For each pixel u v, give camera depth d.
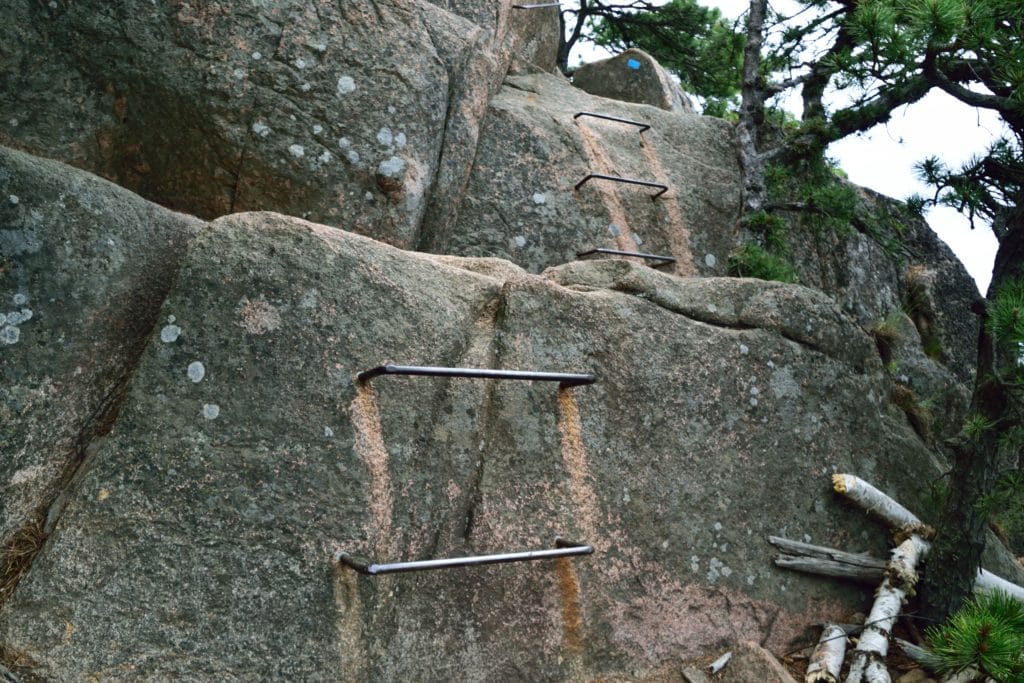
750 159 5.95
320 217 4.30
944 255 6.61
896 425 4.45
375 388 3.14
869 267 6.21
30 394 2.90
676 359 3.88
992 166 4.33
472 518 3.27
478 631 3.18
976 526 3.92
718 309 4.08
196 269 3.01
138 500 2.78
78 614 2.66
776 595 3.83
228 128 4.21
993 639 3.10
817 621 3.88
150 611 2.70
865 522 4.12
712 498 3.80
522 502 3.38
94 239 3.14
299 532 2.89
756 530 3.87
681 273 5.53
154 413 2.86
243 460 2.89
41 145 4.00
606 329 3.76
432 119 4.61
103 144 4.14
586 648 3.38
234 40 4.28
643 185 5.59
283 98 4.29
